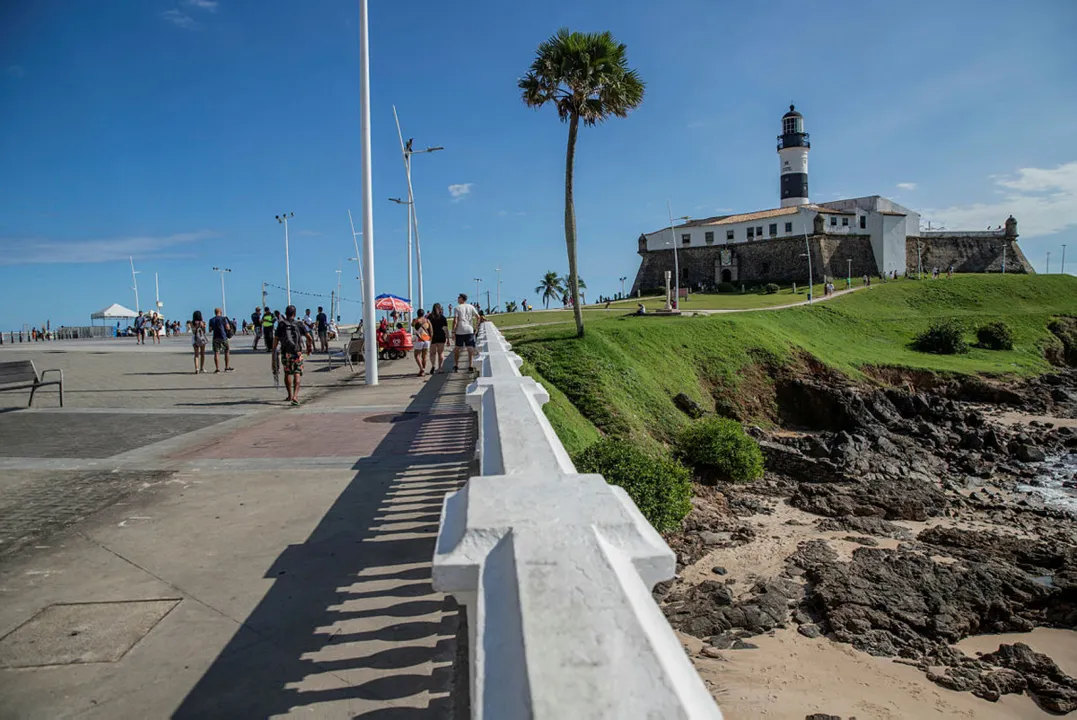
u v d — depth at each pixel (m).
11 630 3.92
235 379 18.72
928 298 71.56
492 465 2.65
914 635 10.41
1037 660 9.77
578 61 26.55
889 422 33.19
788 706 8.20
